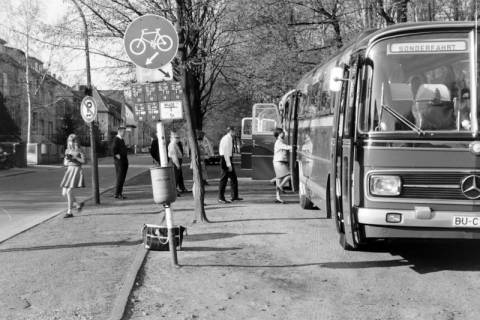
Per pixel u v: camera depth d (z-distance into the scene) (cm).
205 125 5666
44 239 1017
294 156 1502
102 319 573
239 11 1544
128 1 1527
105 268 783
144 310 604
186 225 1144
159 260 826
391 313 589
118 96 2028
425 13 1811
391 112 718
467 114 710
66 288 683
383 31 738
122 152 1744
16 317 579
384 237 722
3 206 1597
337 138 856
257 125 1969
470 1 1656
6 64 5275
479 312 590
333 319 573
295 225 1136
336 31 2012
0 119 5066
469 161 702
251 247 919
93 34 1641
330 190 950
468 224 699
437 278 725
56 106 6131
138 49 803
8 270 776
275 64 2075
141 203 1600
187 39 1304
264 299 641
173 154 1858
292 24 2000
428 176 706
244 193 1848
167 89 818
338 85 798
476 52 719
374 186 714
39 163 4750
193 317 582
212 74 2839
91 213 1384
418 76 726
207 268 778
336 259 832
